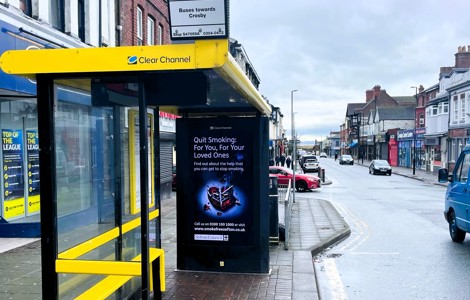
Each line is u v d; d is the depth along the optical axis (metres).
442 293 6.11
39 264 6.91
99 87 4.21
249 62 37.94
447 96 37.09
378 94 89.94
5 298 5.32
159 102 4.28
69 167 4.39
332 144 150.38
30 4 9.23
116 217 4.87
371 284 6.54
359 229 11.41
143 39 15.96
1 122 8.85
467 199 8.71
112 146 4.84
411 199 19.14
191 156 6.32
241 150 6.23
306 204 16.22
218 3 3.45
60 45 10.04
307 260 7.27
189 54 3.54
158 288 5.10
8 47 8.08
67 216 4.27
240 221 6.29
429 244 9.46
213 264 6.37
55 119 3.95
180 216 6.41
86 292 4.28
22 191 9.34
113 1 13.25
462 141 33.62
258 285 5.82
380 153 68.94
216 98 5.41
